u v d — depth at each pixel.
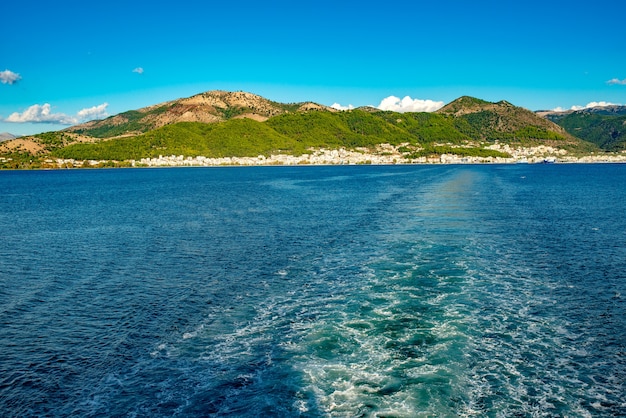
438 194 87.81
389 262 32.91
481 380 16.14
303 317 22.45
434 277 28.86
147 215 62.75
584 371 16.88
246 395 15.55
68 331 21.41
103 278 30.25
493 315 22.31
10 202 85.75
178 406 15.11
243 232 47.12
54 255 37.28
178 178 171.12
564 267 31.52
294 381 16.30
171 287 28.02
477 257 34.22
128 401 15.51
